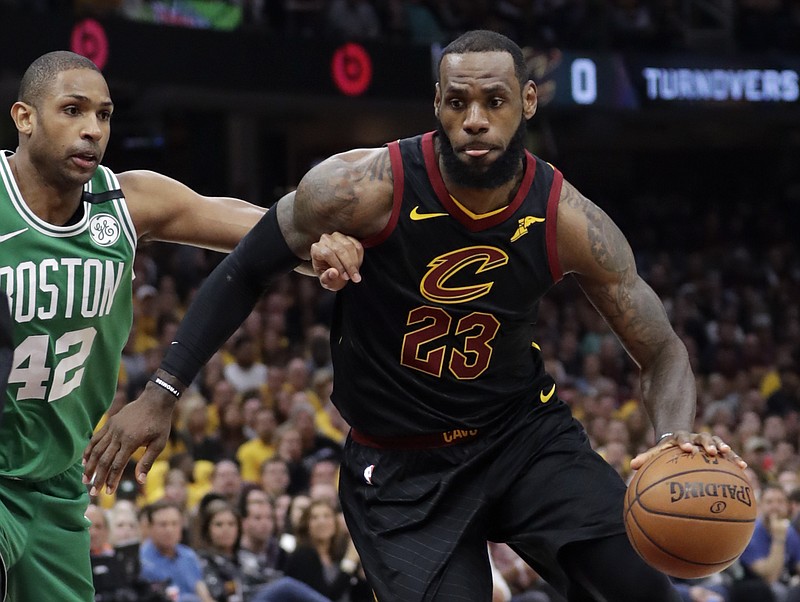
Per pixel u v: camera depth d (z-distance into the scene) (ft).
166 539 26.12
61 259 14.24
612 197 86.22
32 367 14.17
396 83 59.36
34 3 48.26
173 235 15.37
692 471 12.53
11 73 45.78
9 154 14.84
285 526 30.07
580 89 64.54
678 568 12.58
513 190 13.25
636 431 41.29
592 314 58.80
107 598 23.86
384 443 14.10
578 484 13.76
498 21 65.51
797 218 85.30
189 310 13.98
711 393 50.78
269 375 40.73
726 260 74.49
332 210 13.16
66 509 14.97
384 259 13.35
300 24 59.47
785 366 57.82
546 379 14.48
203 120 66.18
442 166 13.10
